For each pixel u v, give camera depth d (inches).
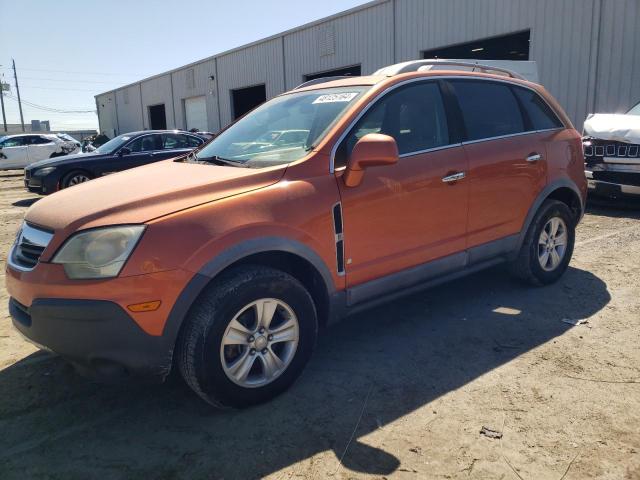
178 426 111.0
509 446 100.1
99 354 100.7
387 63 706.8
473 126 158.9
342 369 132.9
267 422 111.0
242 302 109.3
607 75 479.5
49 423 113.9
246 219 110.4
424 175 140.9
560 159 180.7
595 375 125.5
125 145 454.6
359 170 122.5
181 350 106.7
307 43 842.8
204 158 149.1
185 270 102.7
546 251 182.5
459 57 738.8
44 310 101.7
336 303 128.2
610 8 470.3
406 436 104.4
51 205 117.6
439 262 149.0
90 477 96.2
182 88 1267.2
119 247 100.4
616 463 94.6
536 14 527.8
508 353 138.2
